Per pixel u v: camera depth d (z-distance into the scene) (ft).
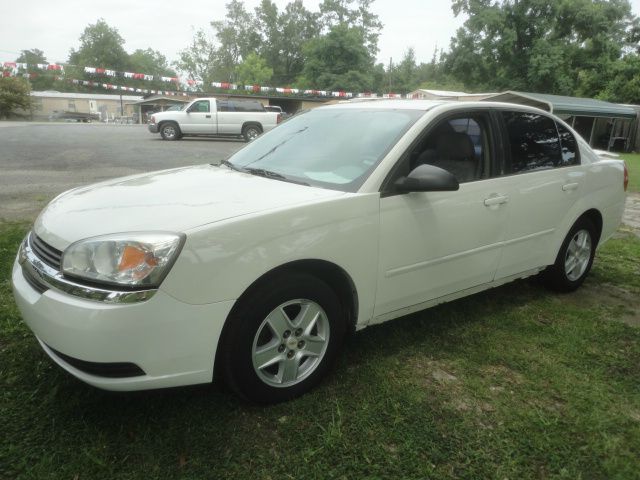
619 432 7.95
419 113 9.97
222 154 46.01
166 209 7.58
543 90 124.26
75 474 6.56
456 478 6.86
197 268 6.81
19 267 8.14
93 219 7.42
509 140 11.16
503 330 11.25
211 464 6.84
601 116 76.02
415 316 11.72
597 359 10.23
